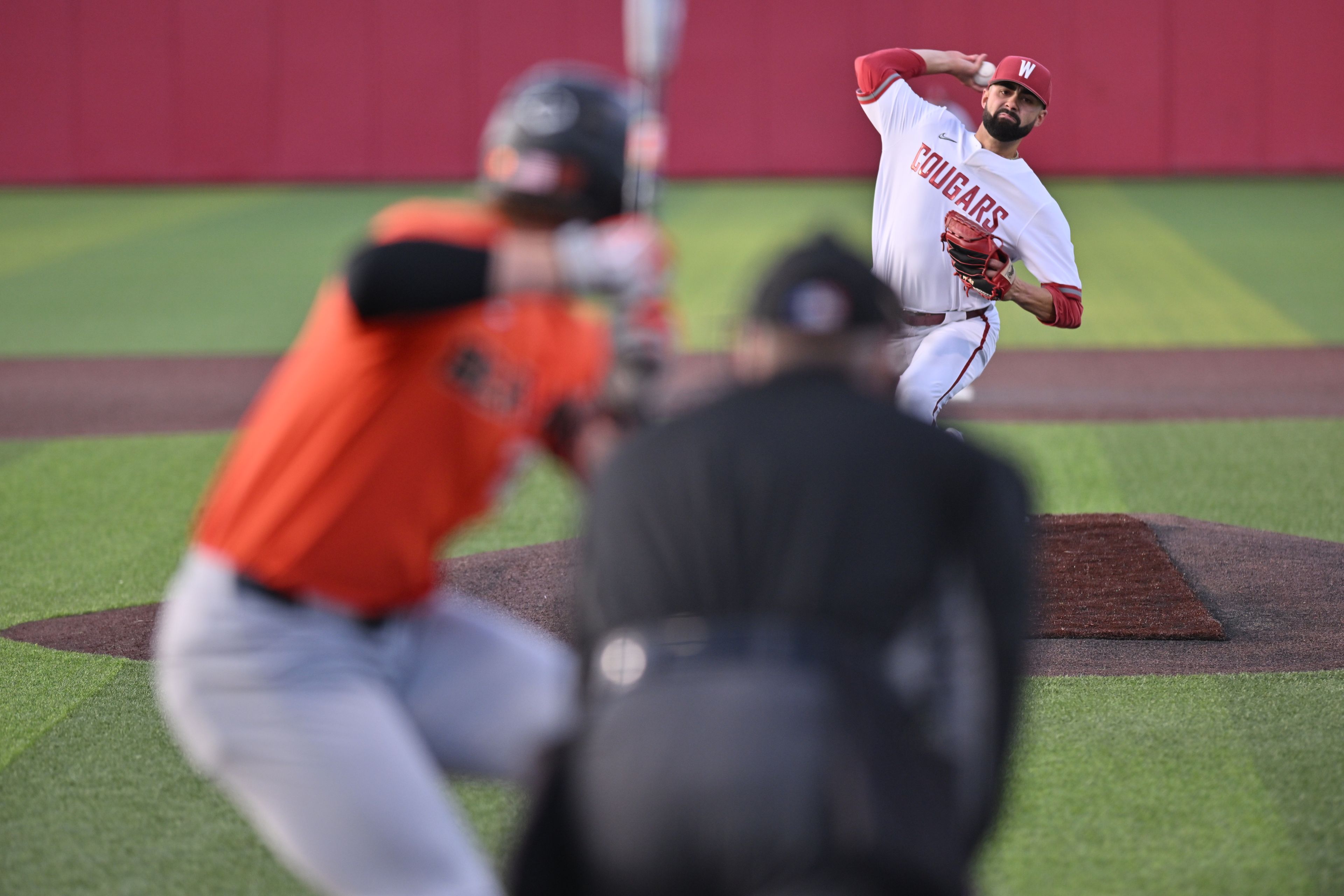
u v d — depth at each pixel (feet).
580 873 23.41
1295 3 287.89
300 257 209.46
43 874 40.01
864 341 26.45
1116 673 54.90
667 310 28.37
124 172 303.07
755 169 301.22
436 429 27.66
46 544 78.84
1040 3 290.97
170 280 192.24
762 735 22.63
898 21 293.64
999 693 25.17
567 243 25.63
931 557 24.40
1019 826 41.81
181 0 297.53
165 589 70.08
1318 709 50.90
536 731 31.24
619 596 24.67
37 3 296.92
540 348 28.55
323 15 298.35
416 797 27.86
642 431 26.17
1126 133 294.87
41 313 171.53
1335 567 68.95
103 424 114.62
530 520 82.53
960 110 75.36
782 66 297.53
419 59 299.17
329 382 27.30
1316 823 41.86
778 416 25.12
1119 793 44.01
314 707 27.61
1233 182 285.64
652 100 29.50
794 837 22.03
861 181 296.51
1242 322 161.79
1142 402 119.55
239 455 28.78
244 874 40.09
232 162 303.07
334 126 301.84
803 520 24.07
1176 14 289.94
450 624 31.96
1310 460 96.43
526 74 298.15
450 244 25.66
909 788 22.77
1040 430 107.45
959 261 65.92
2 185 302.86
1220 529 75.82
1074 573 66.23
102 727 51.21
